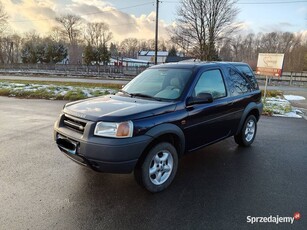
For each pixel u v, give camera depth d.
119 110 3.13
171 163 3.48
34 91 12.66
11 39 65.06
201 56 27.39
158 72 4.31
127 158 2.91
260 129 6.91
